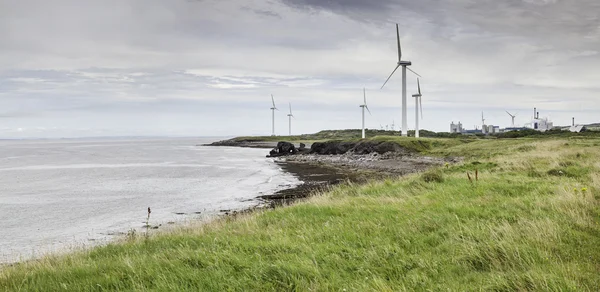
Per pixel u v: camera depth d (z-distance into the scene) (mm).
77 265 9102
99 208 31906
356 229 10711
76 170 73750
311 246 9172
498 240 8484
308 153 103750
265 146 198375
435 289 6441
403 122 98562
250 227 12383
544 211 11242
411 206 13820
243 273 7520
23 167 84062
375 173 52969
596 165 23688
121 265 8445
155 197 37375
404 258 7992
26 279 7977
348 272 7488
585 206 11344
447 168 29703
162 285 6875
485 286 6188
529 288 5957
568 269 6473
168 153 148000
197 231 12891
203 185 46594
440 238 9336
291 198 32625
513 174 22688
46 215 29125
